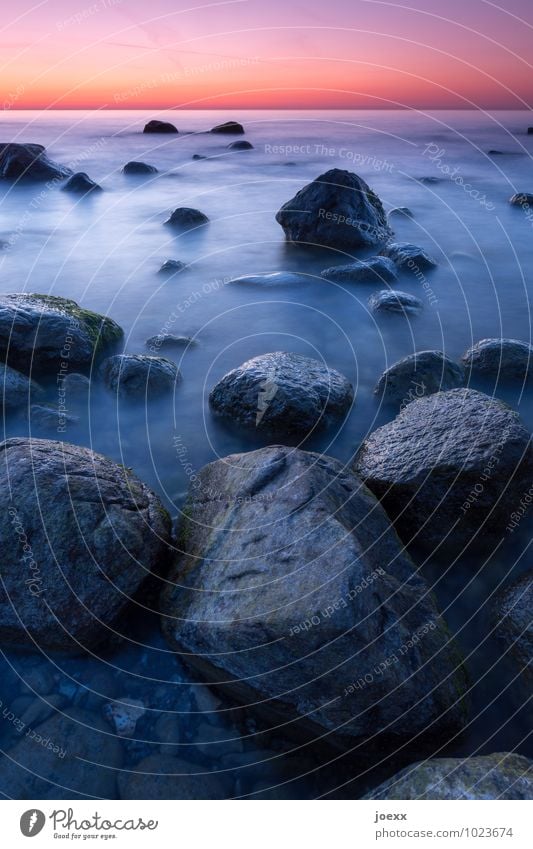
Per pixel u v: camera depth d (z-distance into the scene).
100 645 2.96
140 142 23.05
